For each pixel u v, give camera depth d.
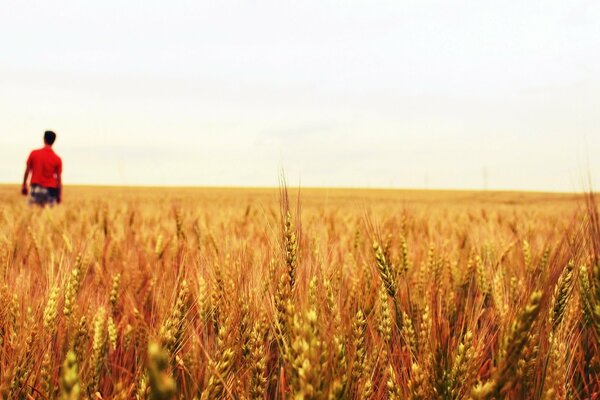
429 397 1.53
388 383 1.62
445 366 1.55
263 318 1.86
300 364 1.21
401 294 2.33
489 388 1.38
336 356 1.36
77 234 4.40
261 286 1.98
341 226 5.29
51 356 1.86
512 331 1.38
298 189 1.89
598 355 1.97
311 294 1.56
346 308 2.00
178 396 1.73
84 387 1.67
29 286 2.13
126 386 1.92
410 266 3.01
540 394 1.63
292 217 1.84
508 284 2.56
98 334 1.96
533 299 1.36
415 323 1.90
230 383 1.66
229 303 1.95
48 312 1.87
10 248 3.17
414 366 1.54
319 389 1.23
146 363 1.78
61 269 2.29
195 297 2.33
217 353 1.72
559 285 1.81
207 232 4.32
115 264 3.41
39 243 3.74
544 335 1.75
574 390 1.84
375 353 1.89
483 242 3.74
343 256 3.12
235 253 2.27
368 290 2.37
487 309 2.38
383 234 3.38
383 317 1.90
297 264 1.78
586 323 2.01
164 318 1.95
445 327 1.80
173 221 5.57
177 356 1.79
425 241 4.19
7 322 1.85
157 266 3.21
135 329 2.37
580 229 1.85
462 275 3.17
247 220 5.76
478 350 1.70
